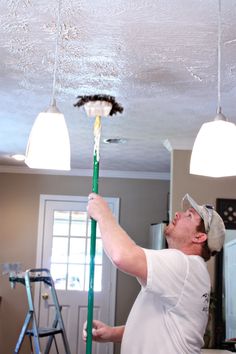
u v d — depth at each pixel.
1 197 5.35
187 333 1.57
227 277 3.71
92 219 1.59
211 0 1.64
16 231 5.31
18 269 5.23
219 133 1.58
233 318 3.67
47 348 4.25
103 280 5.28
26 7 1.74
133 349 1.59
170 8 1.71
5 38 2.00
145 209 5.38
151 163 4.81
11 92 2.72
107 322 5.20
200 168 1.60
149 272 1.47
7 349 5.10
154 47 2.04
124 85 2.52
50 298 5.19
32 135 1.53
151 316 1.59
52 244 5.31
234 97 2.63
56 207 5.38
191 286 1.56
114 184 5.40
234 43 1.96
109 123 3.30
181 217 1.82
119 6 1.71
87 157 4.61
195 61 2.17
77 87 2.57
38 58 2.20
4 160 5.01
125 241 1.46
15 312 5.17
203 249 1.78
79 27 1.88
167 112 3.00
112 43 2.02
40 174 5.40
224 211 3.75
